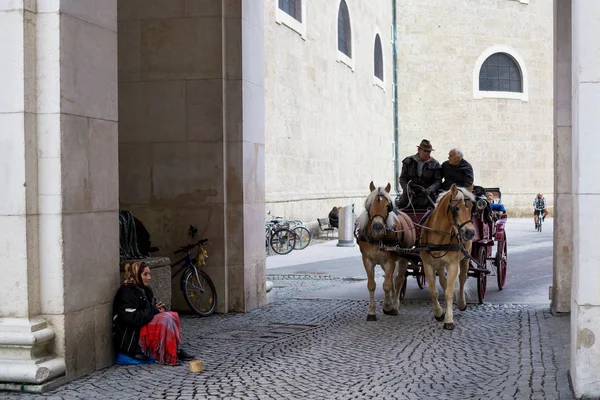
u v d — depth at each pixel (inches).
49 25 279.9
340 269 702.5
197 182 460.4
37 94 280.5
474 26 1750.7
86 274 295.9
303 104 1043.3
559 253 430.6
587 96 241.3
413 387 269.7
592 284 241.9
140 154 468.4
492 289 558.3
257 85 482.9
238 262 458.3
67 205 283.4
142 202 468.4
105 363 308.7
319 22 1122.0
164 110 464.8
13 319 275.6
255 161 479.2
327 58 1166.3
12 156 276.1
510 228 1349.7
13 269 276.2
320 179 1133.1
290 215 986.7
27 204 276.4
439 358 319.9
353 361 315.9
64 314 280.8
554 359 313.4
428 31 1736.0
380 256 417.1
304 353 333.4
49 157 280.2
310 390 267.3
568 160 428.5
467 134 1745.8
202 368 302.4
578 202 243.8
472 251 468.1
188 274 442.9
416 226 445.7
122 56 468.8
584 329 243.0
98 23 305.4
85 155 296.0
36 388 266.1
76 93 289.9
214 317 441.4
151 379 286.7
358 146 1386.6
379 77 1596.9
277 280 624.1
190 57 460.1
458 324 404.8
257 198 481.7
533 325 398.0
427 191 458.6
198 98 459.2
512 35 1782.7
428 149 474.0
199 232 460.1
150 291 323.3
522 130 1787.6
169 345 311.9
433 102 1739.7
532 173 1800.0
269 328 400.5
